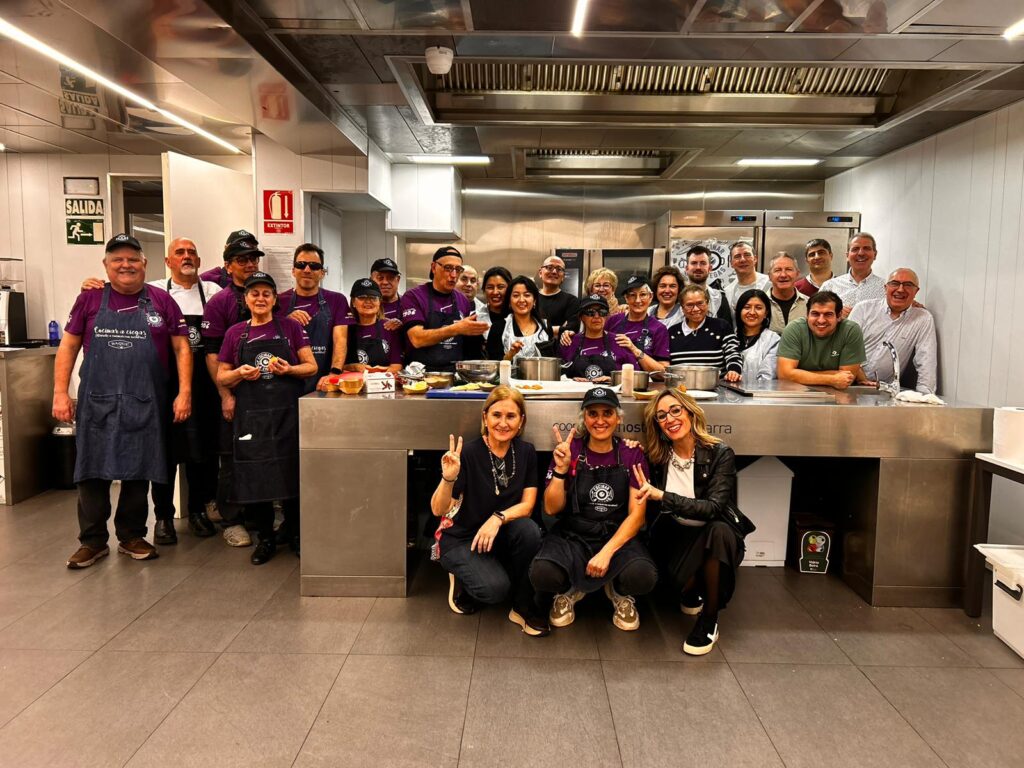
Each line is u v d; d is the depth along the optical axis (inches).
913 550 104.1
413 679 82.3
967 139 149.0
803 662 87.8
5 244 193.8
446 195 209.2
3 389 152.2
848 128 148.6
